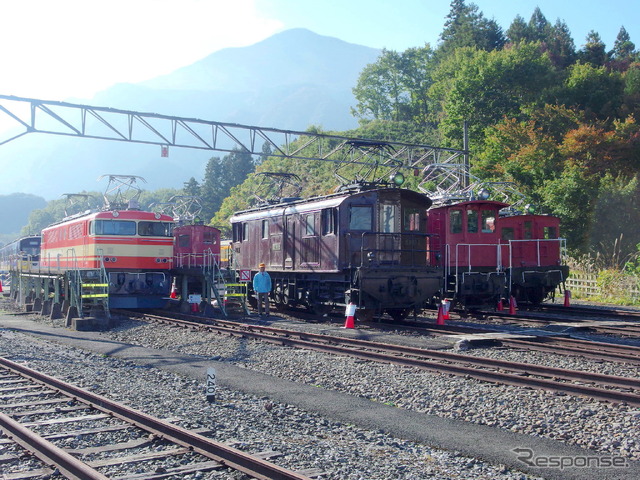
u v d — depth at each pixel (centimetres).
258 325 1783
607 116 4797
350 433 773
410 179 4750
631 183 3684
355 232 1814
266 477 586
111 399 917
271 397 952
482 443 721
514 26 8138
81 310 1972
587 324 1784
